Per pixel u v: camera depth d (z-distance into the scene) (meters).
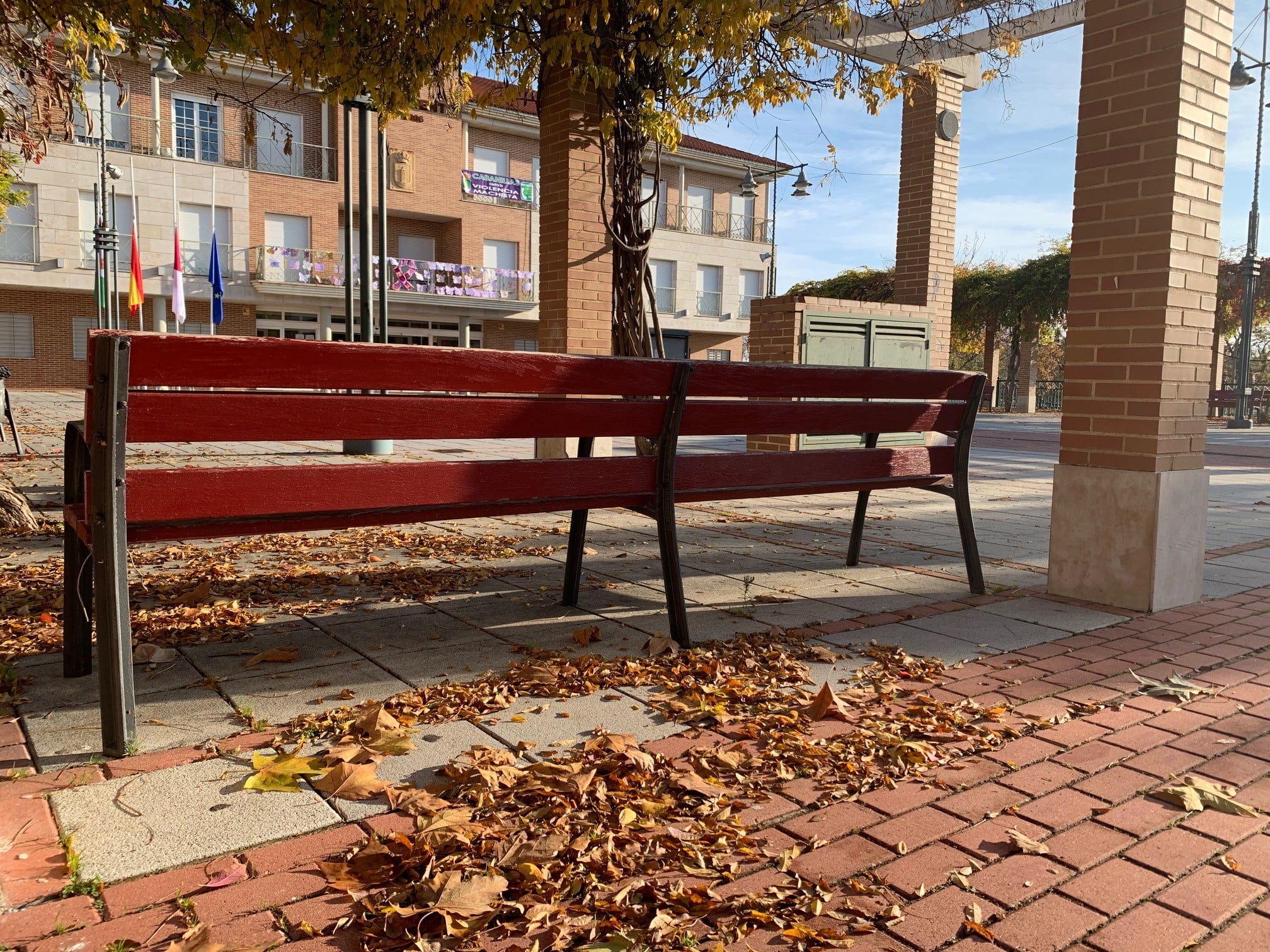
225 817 2.23
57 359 30.36
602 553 5.88
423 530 6.66
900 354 12.02
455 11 5.17
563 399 3.42
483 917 1.82
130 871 1.97
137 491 2.62
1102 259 4.71
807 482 4.30
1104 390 4.72
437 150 34.38
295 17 5.83
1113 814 2.39
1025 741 2.88
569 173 7.85
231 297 31.34
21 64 6.23
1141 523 4.54
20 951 1.69
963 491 4.93
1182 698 3.29
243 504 2.80
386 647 3.68
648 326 6.34
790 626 4.18
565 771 2.48
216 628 3.88
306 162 32.62
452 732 2.81
